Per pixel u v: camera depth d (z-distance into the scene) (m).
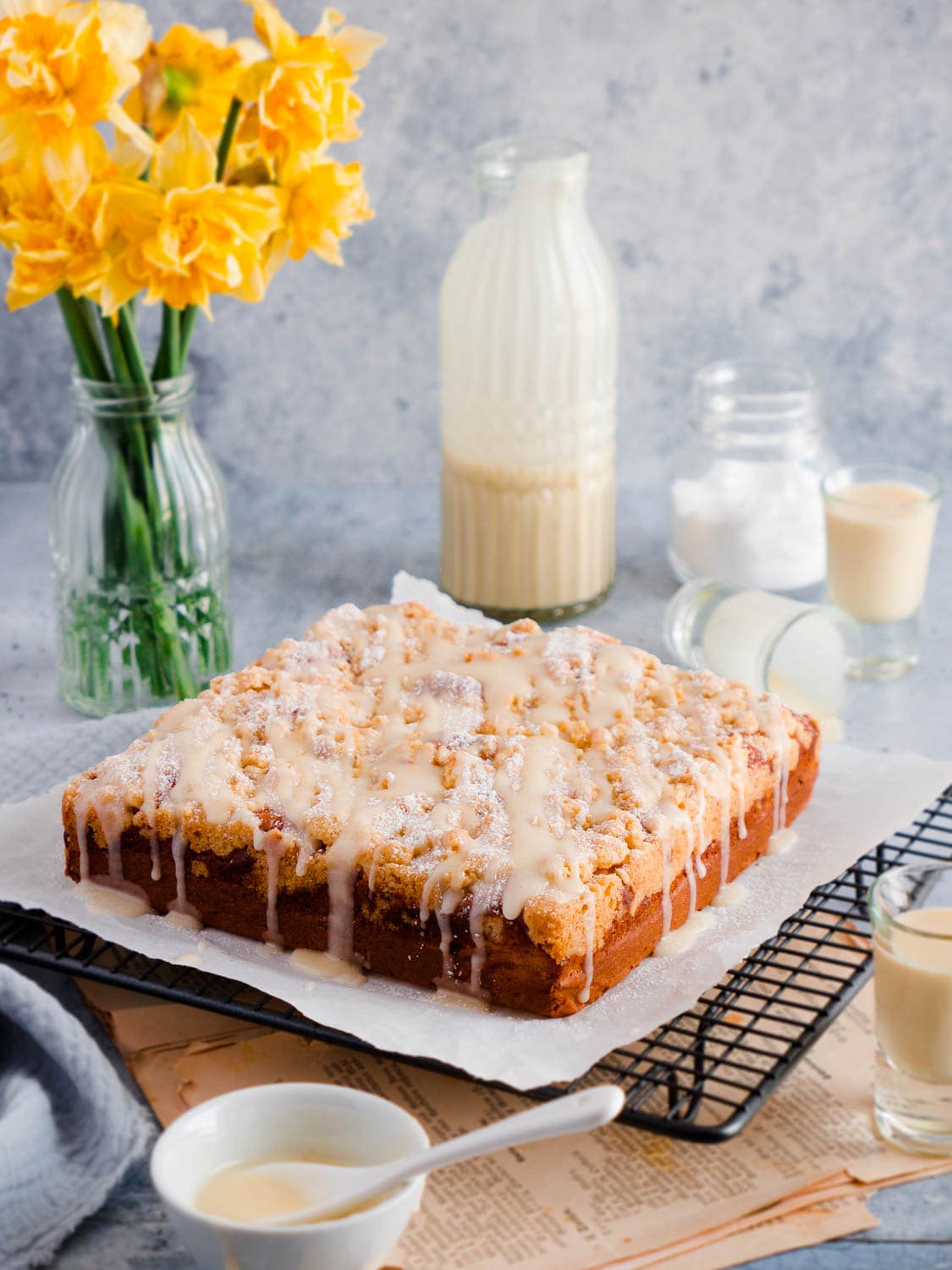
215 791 0.86
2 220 0.95
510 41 1.25
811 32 1.24
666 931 0.85
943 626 1.18
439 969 0.82
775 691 1.06
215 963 0.83
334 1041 0.79
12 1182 0.75
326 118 0.96
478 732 0.89
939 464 1.35
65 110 0.91
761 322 1.31
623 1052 0.79
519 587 1.16
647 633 1.15
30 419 1.34
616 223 1.29
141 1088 0.80
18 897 0.87
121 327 0.99
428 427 1.35
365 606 1.19
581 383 1.13
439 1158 0.71
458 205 1.28
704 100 1.26
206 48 0.99
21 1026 0.78
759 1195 0.76
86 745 0.97
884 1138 0.78
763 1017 0.80
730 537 1.18
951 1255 0.75
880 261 1.29
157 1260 0.75
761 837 0.89
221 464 1.36
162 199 0.94
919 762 0.94
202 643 1.06
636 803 0.84
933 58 1.25
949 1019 0.76
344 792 0.86
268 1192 0.72
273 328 1.32
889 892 0.79
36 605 1.21
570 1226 0.75
